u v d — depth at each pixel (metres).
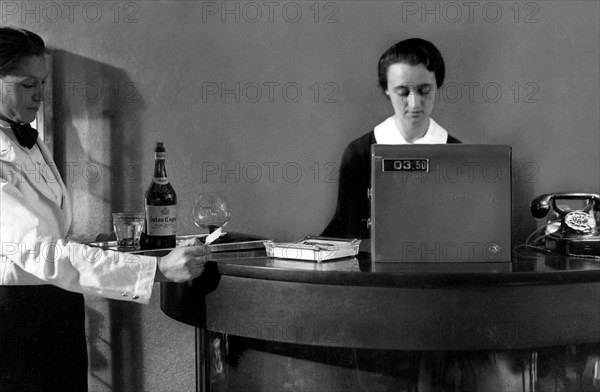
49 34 2.75
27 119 2.09
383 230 1.98
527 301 1.78
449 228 1.99
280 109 2.65
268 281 1.87
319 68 2.62
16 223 1.94
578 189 2.57
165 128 2.72
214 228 2.38
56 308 2.14
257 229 2.69
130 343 2.79
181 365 2.78
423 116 2.56
